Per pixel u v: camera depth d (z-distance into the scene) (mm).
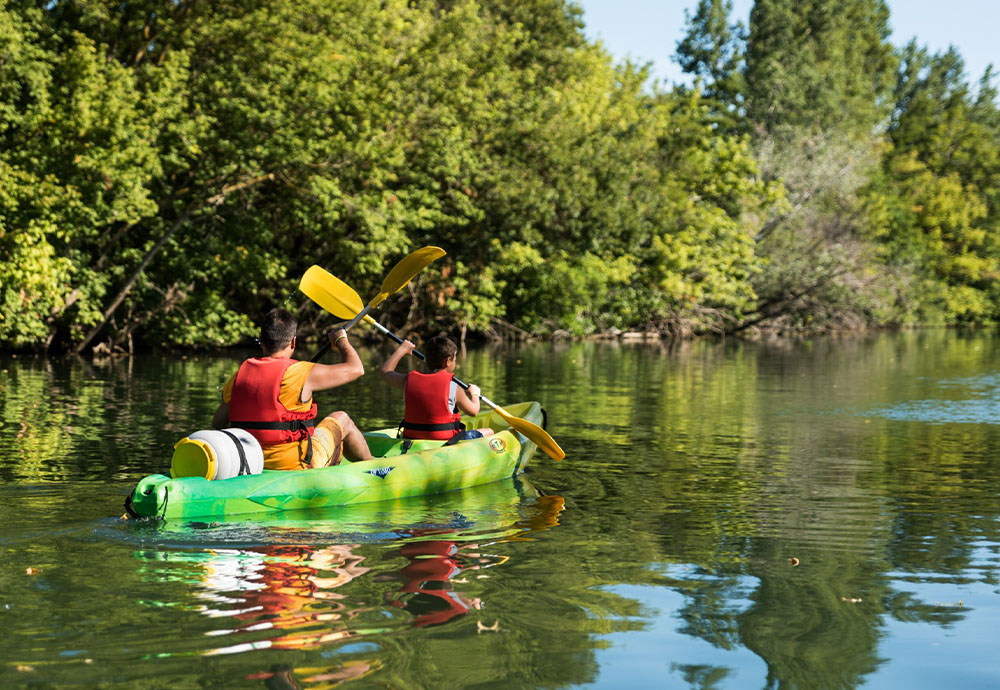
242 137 18797
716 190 32719
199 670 2926
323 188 19781
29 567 4020
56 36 17141
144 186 19000
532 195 24766
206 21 19188
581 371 16469
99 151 16141
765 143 36500
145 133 16844
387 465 5641
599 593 3807
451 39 23438
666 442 8219
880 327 44188
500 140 25734
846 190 36094
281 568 4051
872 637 3359
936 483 6367
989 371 17047
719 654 3178
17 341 16281
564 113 26812
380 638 3230
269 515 5074
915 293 42906
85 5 17828
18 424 8633
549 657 3105
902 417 10148
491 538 4691
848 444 8172
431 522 5020
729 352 23172
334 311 7012
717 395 12461
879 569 4230
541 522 5082
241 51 19484
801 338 32469
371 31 22219
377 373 15297
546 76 34406
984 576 4129
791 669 3064
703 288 31125
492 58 25766
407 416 6539
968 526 5090
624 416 10070
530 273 26688
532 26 36906
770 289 34500
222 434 5168
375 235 20344
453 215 25141
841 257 34844
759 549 4562
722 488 6148
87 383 12836
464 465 6047
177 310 20016
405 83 22609
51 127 16438
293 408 5387
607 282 28547
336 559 4223
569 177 26125
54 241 17500
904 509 5527
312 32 20969
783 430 9039
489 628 3363
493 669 2992
